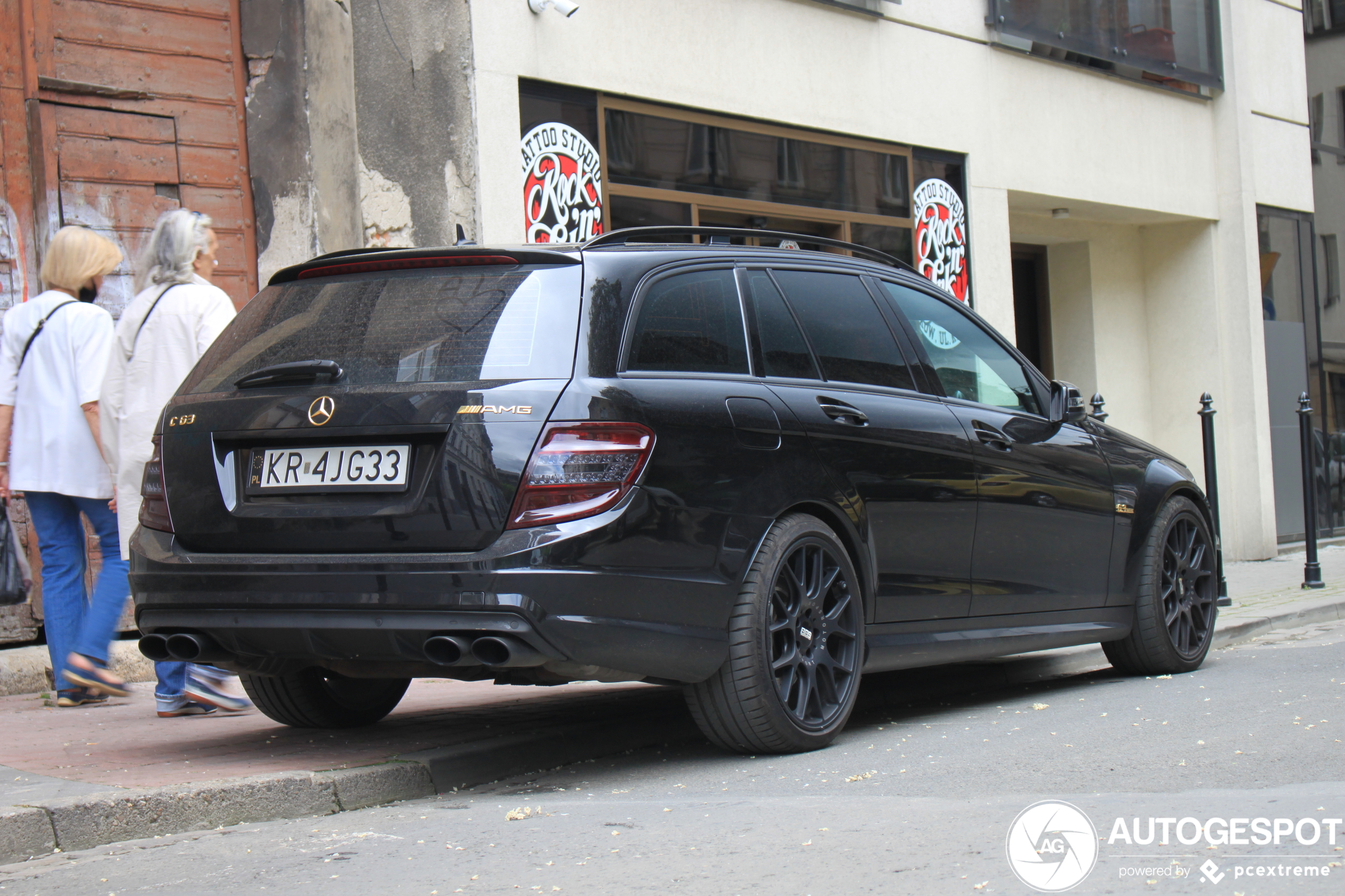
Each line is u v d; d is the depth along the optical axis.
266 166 8.19
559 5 9.11
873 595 5.05
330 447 4.27
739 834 3.54
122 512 5.43
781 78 10.66
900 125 11.61
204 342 5.39
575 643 4.04
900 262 5.94
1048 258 15.42
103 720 5.52
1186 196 14.60
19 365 5.79
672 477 4.30
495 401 4.11
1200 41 14.67
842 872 3.13
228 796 4.04
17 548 6.97
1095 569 6.25
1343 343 16.55
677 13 9.95
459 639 3.96
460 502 4.06
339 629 4.13
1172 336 15.41
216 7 8.09
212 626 4.33
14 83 7.22
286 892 3.25
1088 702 5.79
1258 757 4.24
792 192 10.80
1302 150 15.94
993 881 2.99
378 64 8.70
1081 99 13.41
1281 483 15.33
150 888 3.33
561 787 4.50
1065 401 6.27
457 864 3.41
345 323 4.52
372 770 4.35
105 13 7.59
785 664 4.64
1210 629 6.91
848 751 4.80
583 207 9.38
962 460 5.50
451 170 8.66
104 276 6.17
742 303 4.92
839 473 4.91
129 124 7.68
